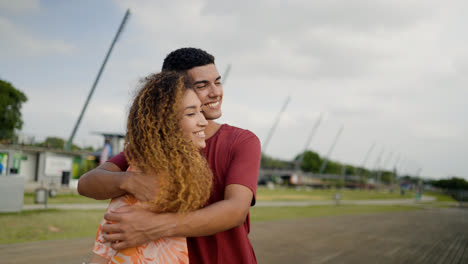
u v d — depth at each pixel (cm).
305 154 12825
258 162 132
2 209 1193
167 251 109
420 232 1359
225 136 138
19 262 578
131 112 117
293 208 2483
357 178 12275
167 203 105
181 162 106
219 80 150
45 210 1351
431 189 13588
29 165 3147
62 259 607
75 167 3472
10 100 3897
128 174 111
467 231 1519
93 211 1462
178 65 145
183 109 113
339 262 701
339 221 1641
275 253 765
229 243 129
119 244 104
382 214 2383
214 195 131
